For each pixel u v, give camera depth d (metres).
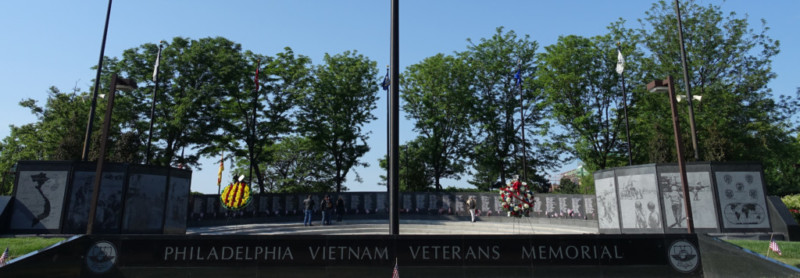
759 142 31.58
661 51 34.78
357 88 40.00
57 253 9.70
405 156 42.19
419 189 42.50
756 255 10.09
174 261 10.23
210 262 10.28
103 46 22.34
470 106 40.94
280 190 41.34
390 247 10.51
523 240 10.60
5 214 16.61
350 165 41.22
